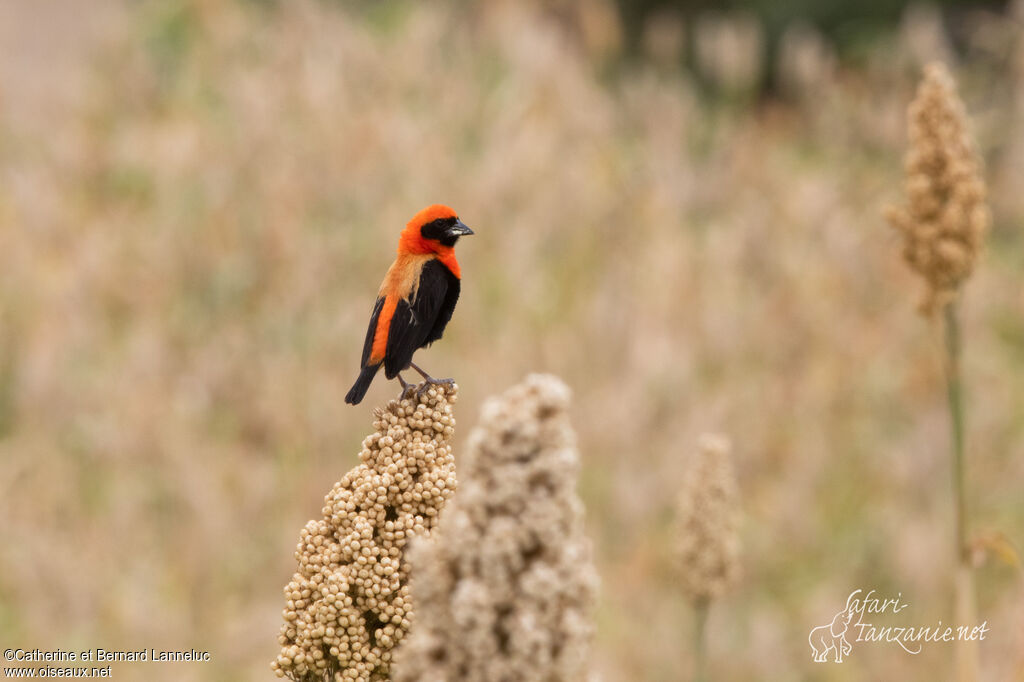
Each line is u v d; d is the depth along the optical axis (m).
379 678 4.21
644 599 12.59
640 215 19.94
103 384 14.48
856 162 22.59
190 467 12.93
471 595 2.95
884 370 16.95
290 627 4.25
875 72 23.11
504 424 3.03
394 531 4.23
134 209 18.89
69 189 19.45
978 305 17.64
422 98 22.09
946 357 6.79
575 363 15.18
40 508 12.72
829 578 13.41
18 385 14.39
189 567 12.09
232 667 11.30
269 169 18.41
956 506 6.71
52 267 16.75
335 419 13.96
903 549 12.98
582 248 18.94
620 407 14.30
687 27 29.03
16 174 18.22
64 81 21.89
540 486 3.02
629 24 30.78
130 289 16.61
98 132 20.86
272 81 20.38
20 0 24.70
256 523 12.80
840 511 14.63
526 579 2.96
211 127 20.86
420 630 3.10
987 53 24.34
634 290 17.55
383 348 5.97
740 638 12.15
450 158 19.55
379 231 17.17
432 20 23.19
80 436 13.67
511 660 2.97
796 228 19.59
